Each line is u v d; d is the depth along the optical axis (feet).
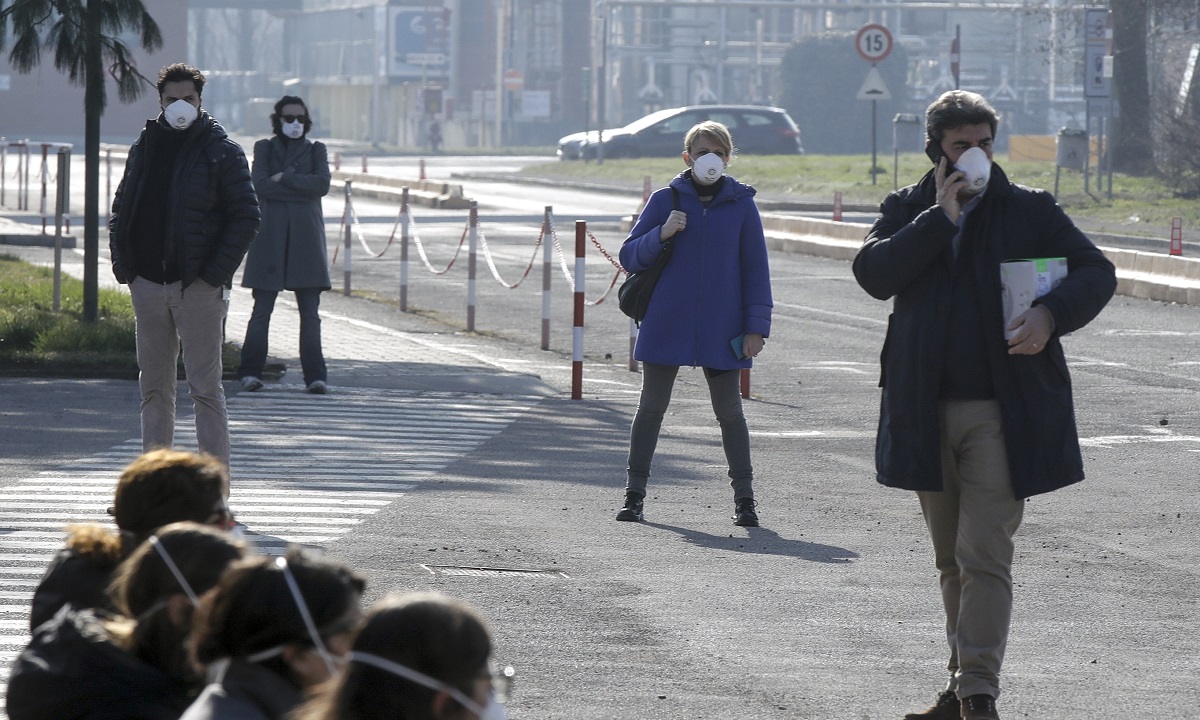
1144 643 61.77
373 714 25.13
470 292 163.94
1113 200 315.58
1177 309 192.75
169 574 30.30
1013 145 514.27
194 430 102.42
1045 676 57.21
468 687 25.30
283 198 117.60
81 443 96.84
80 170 444.96
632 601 65.82
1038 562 75.25
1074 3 462.60
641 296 80.89
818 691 54.54
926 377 49.85
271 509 80.74
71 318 141.90
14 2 138.82
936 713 51.16
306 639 27.02
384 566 69.82
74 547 36.01
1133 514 86.43
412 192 374.22
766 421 116.26
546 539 76.54
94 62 138.72
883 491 91.71
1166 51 381.81
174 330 79.92
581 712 51.47
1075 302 48.85
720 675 56.08
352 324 164.66
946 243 49.24
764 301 80.74
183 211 77.77
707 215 80.74
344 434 103.09
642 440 81.87
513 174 473.67
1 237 240.12
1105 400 127.03
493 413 113.80
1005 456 49.34
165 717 31.55
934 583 70.44
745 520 81.30
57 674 31.83
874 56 351.25
